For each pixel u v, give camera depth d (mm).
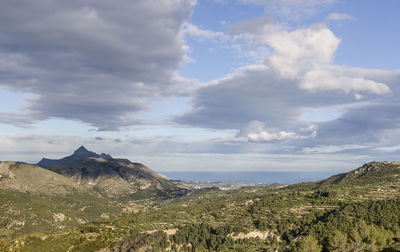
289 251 130375
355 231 109375
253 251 163625
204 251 179125
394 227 126125
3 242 167250
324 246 112875
